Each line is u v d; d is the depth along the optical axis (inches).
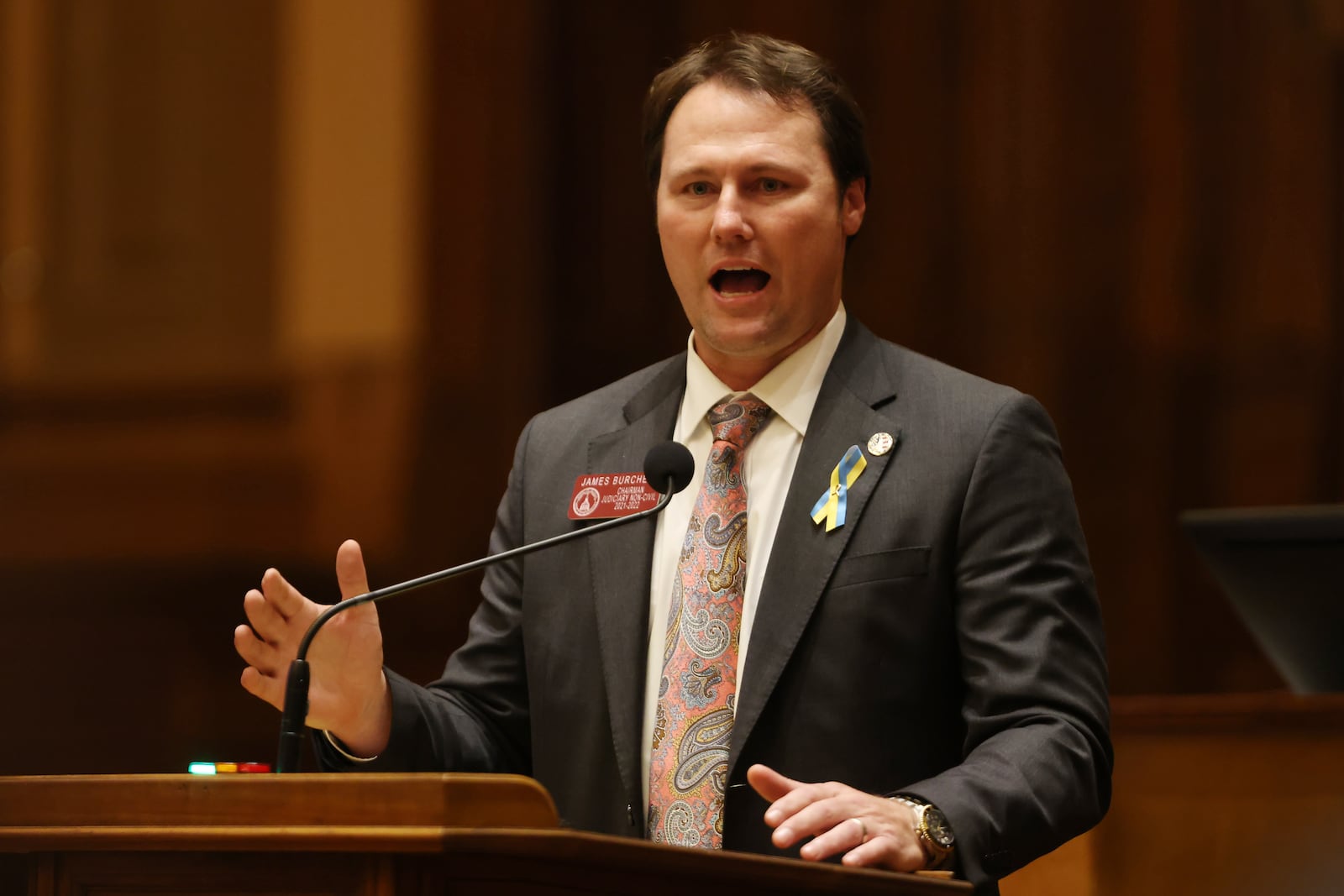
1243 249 1072.2
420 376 1135.0
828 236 324.5
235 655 1094.4
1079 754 274.8
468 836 199.3
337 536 1114.1
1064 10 1123.3
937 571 298.2
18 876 323.0
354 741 291.9
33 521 1122.7
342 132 1145.4
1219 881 400.2
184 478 1118.4
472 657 340.2
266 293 1132.5
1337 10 1048.8
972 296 1135.6
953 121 1148.5
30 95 1139.3
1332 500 1036.5
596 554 323.3
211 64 1141.1
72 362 1133.7
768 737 293.4
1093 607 299.4
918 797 258.5
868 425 314.3
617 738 304.0
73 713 1095.0
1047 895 413.7
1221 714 405.4
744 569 312.8
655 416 341.1
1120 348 1097.4
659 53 1216.2
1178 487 1074.1
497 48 1179.9
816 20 1182.9
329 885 213.0
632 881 221.5
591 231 1213.7
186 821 217.9
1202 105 1087.0
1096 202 1110.4
